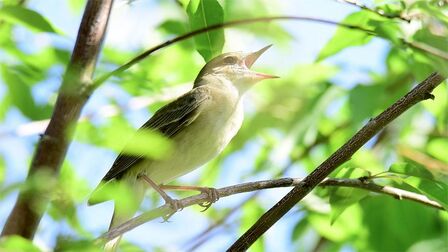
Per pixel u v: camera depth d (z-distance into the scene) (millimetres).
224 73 11977
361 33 9719
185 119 11156
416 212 11773
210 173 13945
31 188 5793
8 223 6984
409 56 10789
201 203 10062
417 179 8562
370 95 12250
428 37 8758
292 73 13766
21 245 5465
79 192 5926
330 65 13648
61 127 7566
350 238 12086
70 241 5781
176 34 12320
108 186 6488
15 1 9711
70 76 7695
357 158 11766
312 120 13156
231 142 13844
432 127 13562
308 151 13711
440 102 12242
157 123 11266
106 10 8148
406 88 13266
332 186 8898
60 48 9555
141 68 11164
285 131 13211
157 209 8273
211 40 8680
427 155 12922
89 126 8133
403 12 8812
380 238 11969
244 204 12570
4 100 9266
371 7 9172
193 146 11148
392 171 8633
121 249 7039
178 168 11078
